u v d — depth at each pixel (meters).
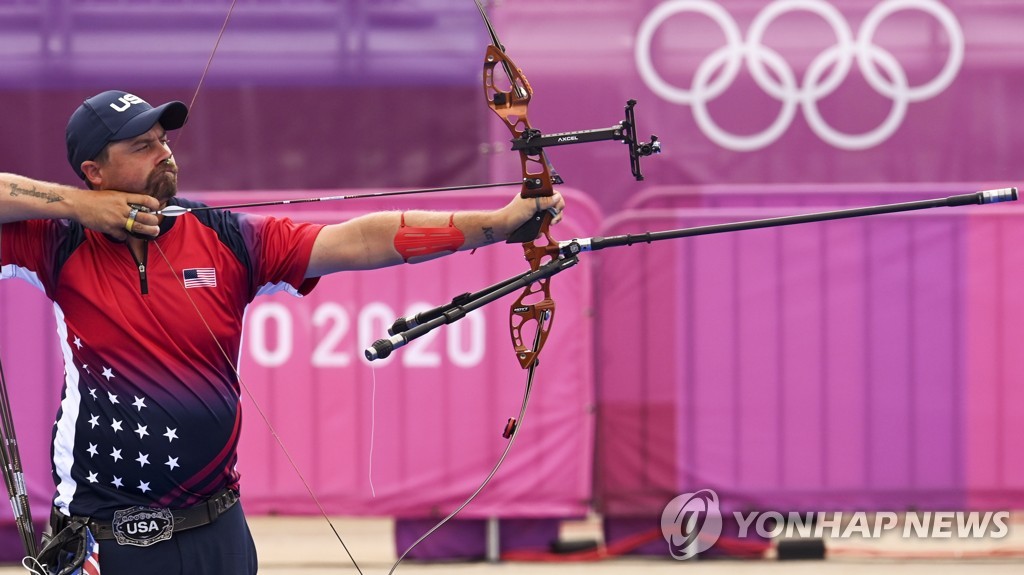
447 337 20.38
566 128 21.02
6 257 10.69
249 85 20.92
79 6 20.67
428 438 20.45
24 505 11.41
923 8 20.89
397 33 20.91
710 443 20.61
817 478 20.61
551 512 20.45
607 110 21.00
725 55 20.91
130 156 10.55
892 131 20.98
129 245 10.69
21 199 10.19
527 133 10.66
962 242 20.38
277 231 11.12
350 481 20.45
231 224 11.02
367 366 20.41
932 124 20.98
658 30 20.92
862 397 20.52
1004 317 20.39
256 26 20.91
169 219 10.80
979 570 20.05
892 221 20.36
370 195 11.23
